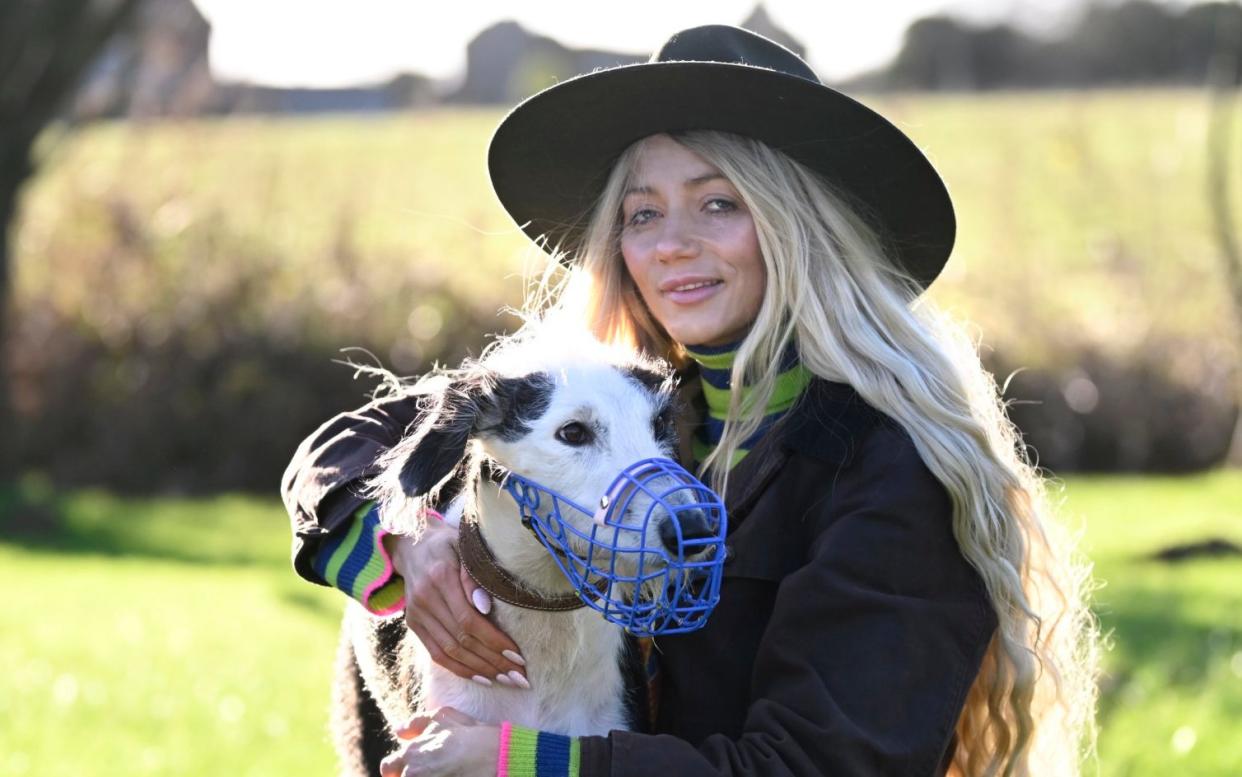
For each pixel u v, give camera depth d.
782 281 3.42
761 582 3.30
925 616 3.05
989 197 19.72
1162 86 34.59
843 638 3.02
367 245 16.55
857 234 3.55
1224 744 6.07
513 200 4.01
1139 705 6.68
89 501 14.76
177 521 14.02
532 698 3.46
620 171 3.72
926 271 3.80
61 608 9.46
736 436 3.46
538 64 34.47
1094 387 16.12
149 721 6.70
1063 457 16.20
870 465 3.19
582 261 4.00
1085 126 21.56
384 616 3.47
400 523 3.36
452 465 3.32
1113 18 38.12
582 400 3.36
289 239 16.55
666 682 3.59
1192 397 16.30
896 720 2.96
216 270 15.80
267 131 20.84
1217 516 13.16
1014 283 16.91
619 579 3.04
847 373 3.31
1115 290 17.00
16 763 5.96
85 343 15.57
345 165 19.42
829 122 3.42
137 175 17.03
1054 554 3.59
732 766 2.92
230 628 8.90
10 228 14.95
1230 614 9.06
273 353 15.45
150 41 17.17
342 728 4.06
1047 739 3.57
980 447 3.32
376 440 3.73
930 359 3.43
